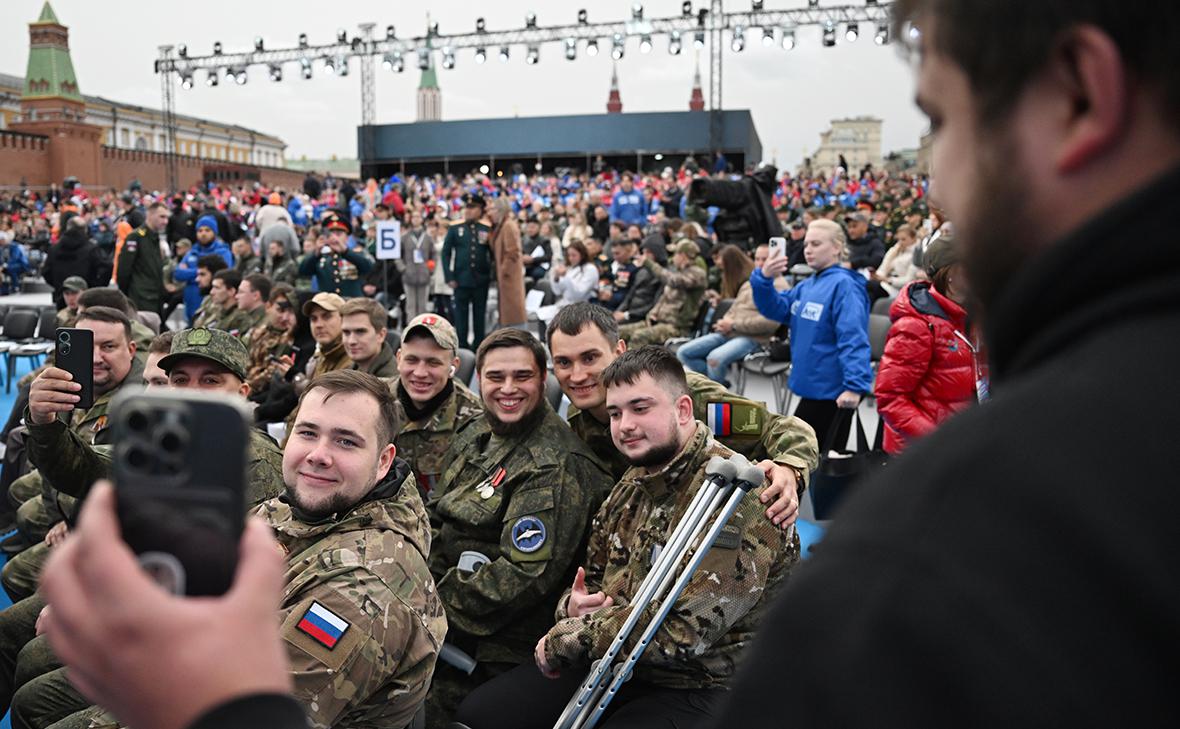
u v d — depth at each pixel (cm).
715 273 941
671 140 3862
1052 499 33
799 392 465
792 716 35
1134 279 36
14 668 275
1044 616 32
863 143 8775
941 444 38
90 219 2378
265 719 38
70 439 273
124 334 362
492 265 976
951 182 42
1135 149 37
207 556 39
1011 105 38
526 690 240
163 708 37
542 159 4103
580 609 226
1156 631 31
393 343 573
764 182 845
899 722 33
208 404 41
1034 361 39
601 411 293
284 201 2422
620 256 940
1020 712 31
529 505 264
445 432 339
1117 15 35
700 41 2247
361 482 196
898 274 964
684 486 223
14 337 838
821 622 36
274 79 2673
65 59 5003
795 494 219
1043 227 39
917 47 43
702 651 201
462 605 262
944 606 33
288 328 552
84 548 38
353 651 169
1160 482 32
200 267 862
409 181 3384
